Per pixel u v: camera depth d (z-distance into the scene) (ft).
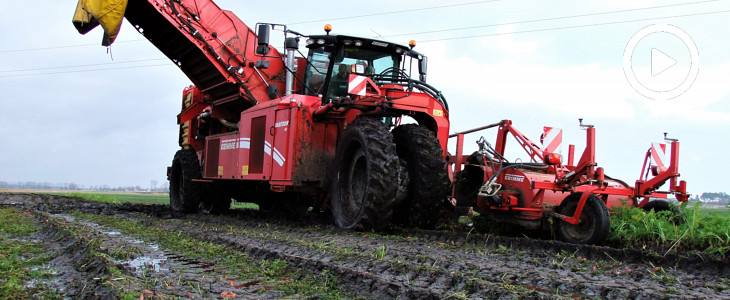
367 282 14.40
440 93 28.02
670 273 16.38
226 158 35.94
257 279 15.44
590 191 20.90
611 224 21.30
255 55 35.88
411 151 26.13
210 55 34.60
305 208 37.91
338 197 27.09
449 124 27.27
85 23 33.55
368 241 22.08
